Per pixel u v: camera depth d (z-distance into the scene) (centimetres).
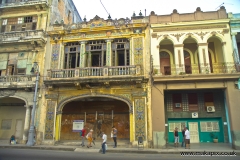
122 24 1662
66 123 1705
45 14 1867
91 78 1520
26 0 1912
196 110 1628
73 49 1750
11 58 1797
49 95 1631
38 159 898
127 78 1486
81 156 1016
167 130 1617
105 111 1678
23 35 1770
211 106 1608
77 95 1600
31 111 1650
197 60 1662
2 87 1673
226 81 1430
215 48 1677
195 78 1434
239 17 1568
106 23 1700
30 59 1759
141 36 1631
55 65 1700
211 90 1598
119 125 1630
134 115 1489
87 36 1714
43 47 1761
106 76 1515
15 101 1845
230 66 1448
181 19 1622
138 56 1597
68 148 1337
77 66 1697
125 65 1611
